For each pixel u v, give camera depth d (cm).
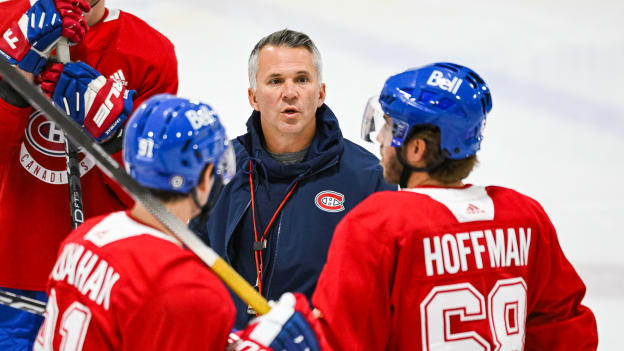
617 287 1212
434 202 560
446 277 548
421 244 546
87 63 800
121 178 488
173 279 468
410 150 571
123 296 469
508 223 573
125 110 736
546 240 596
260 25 2238
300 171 746
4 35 706
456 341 550
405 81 573
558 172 1653
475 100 561
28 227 776
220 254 757
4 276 773
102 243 499
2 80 703
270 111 743
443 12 2448
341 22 2331
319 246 735
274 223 745
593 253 1325
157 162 498
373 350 555
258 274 741
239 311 739
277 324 508
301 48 744
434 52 2184
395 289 549
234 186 763
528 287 599
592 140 1816
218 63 1983
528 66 2148
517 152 1741
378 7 2445
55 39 719
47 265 783
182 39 2105
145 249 482
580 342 622
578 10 2527
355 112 1777
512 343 566
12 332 766
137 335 464
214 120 521
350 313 551
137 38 824
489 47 2244
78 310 491
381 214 555
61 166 779
